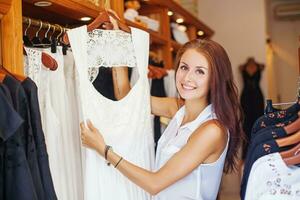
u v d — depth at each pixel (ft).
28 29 6.05
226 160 5.56
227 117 5.22
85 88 5.01
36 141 4.17
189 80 5.27
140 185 4.95
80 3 6.06
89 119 5.00
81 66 5.02
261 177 4.16
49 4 5.69
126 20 8.21
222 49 5.30
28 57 5.03
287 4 20.42
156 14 11.19
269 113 5.17
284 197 4.05
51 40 5.46
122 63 5.37
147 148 5.59
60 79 5.32
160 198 5.58
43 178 4.16
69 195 5.37
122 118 5.30
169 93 9.22
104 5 6.81
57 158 5.20
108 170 5.17
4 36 4.69
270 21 20.52
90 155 5.05
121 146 5.28
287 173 4.08
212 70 5.19
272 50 20.29
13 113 3.69
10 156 3.84
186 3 16.10
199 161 5.07
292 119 4.75
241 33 17.17
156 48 11.17
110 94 6.09
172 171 4.96
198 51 5.21
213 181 5.41
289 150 4.14
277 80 20.42
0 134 3.62
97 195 5.07
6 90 3.91
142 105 5.50
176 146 5.43
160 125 7.95
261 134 4.52
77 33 5.05
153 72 8.18
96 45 5.20
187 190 5.37
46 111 5.16
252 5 17.10
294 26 20.35
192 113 5.63
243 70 16.67
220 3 17.46
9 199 3.81
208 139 5.07
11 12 4.70
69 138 5.43
